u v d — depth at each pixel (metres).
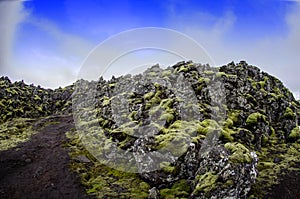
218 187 18.73
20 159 30.19
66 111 57.88
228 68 39.53
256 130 30.62
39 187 23.98
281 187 22.38
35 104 60.69
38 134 40.06
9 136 39.34
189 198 19.41
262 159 27.31
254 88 36.94
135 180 23.77
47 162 29.09
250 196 20.70
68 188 23.50
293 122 34.41
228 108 32.81
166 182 22.09
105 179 24.56
